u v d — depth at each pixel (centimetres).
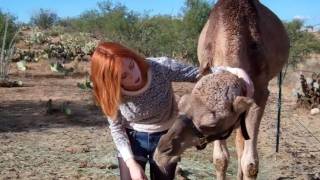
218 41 607
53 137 1053
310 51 2597
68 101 1487
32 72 2325
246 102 432
